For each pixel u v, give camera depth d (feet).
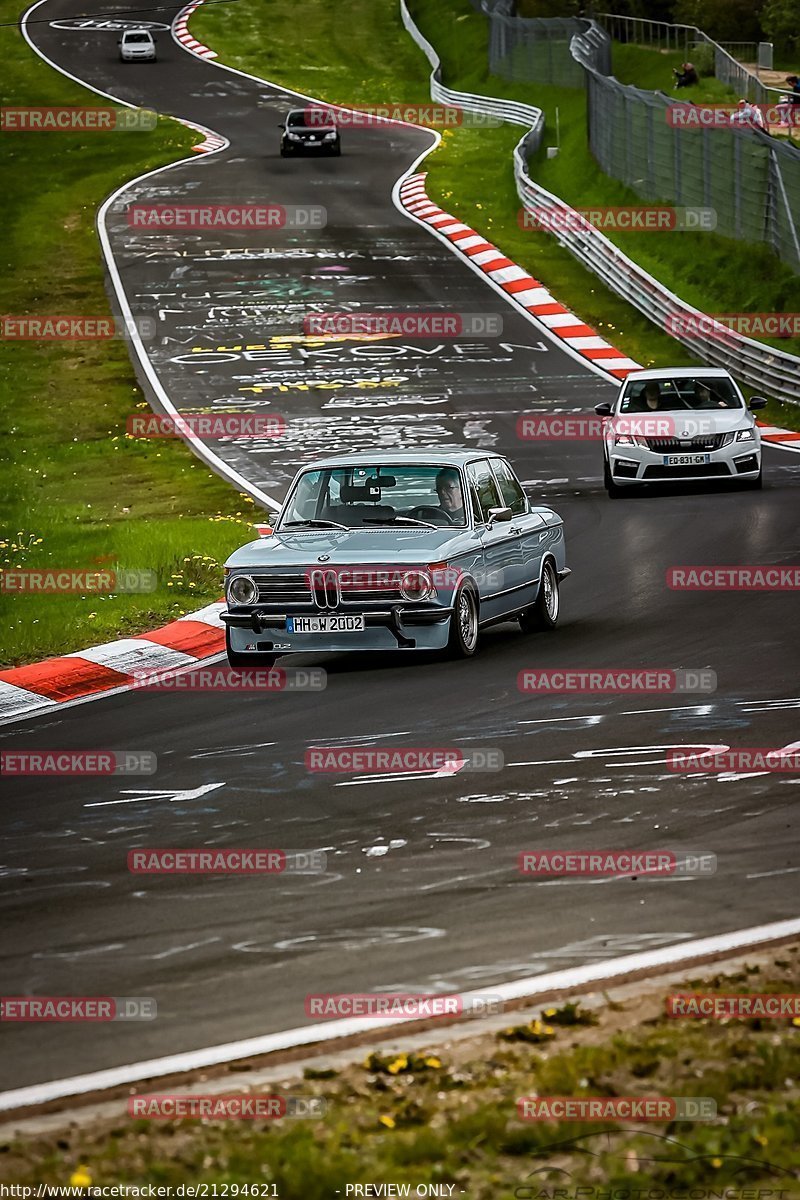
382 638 137.28
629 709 118.93
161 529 223.30
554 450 294.87
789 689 122.93
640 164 505.66
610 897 76.89
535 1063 56.24
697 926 72.18
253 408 338.13
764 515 216.13
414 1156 49.03
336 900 78.23
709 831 87.35
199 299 437.17
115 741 117.08
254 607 138.21
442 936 72.28
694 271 431.84
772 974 64.95
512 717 118.21
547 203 495.00
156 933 74.49
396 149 640.58
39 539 218.59
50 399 351.05
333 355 382.01
